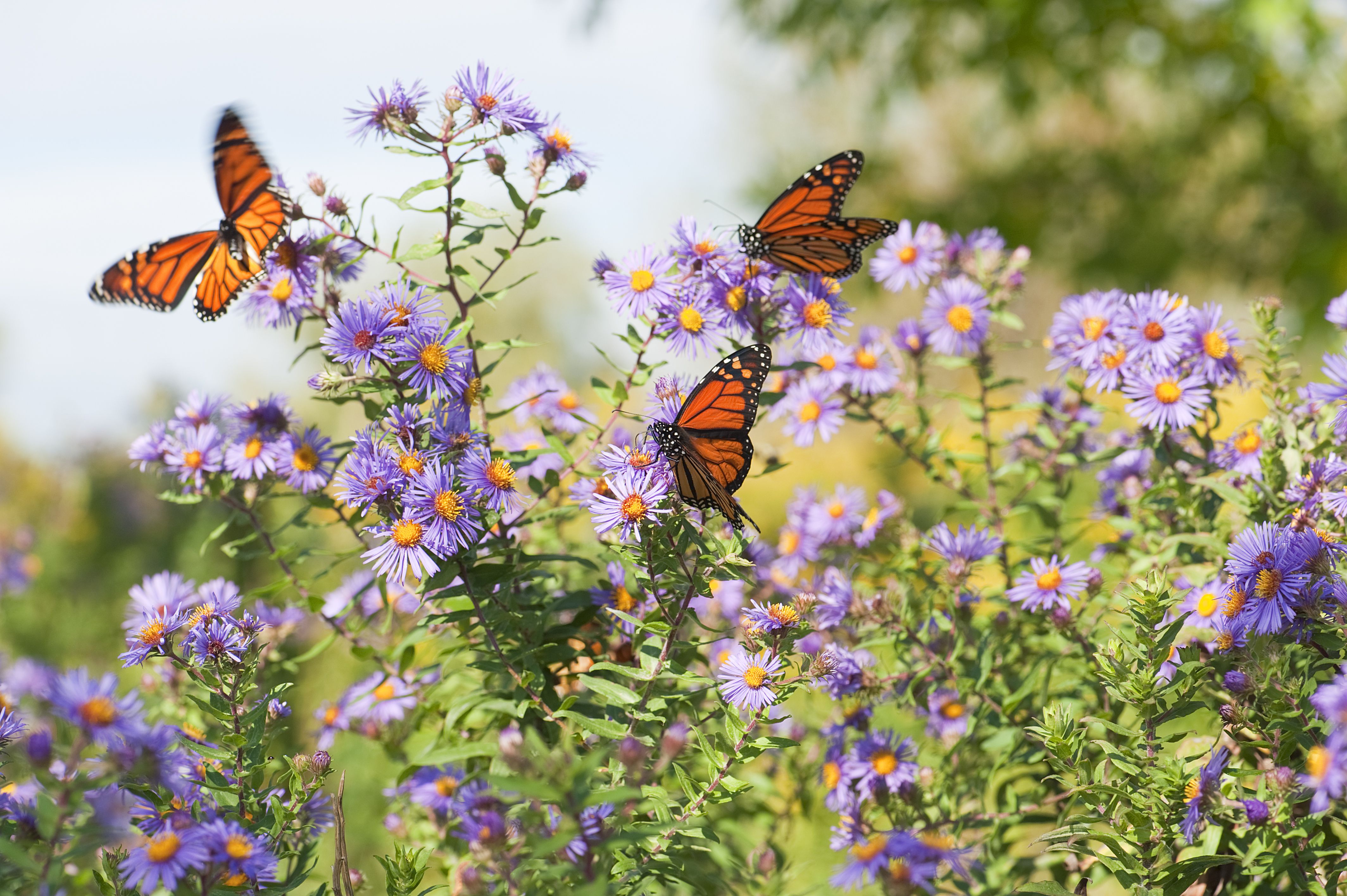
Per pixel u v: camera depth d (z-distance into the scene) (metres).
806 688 3.18
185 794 2.49
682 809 2.66
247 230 3.00
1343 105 11.48
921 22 12.17
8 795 2.30
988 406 3.91
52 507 9.34
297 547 3.48
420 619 3.54
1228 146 12.71
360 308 2.76
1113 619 3.31
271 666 3.54
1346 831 2.73
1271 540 2.44
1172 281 12.79
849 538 4.04
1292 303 11.27
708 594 2.59
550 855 2.11
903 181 13.99
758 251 3.13
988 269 3.98
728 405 2.64
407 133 2.92
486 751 2.54
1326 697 1.89
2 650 5.86
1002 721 3.27
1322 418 3.14
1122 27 11.55
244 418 3.33
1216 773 2.38
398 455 2.71
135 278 3.18
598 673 3.05
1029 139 13.31
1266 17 10.21
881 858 2.21
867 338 3.91
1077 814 2.79
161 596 3.14
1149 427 3.24
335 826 2.51
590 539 4.27
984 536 3.41
